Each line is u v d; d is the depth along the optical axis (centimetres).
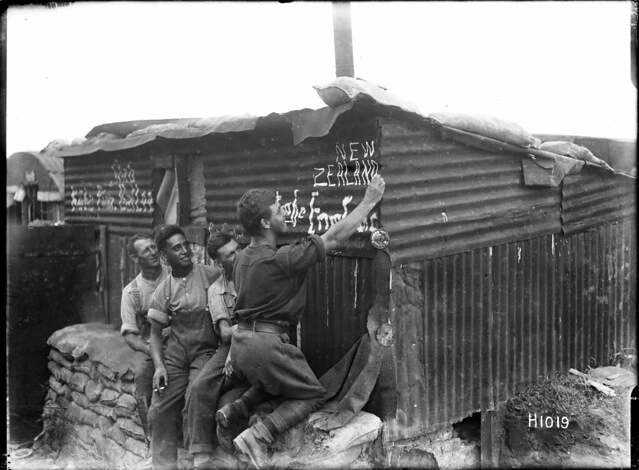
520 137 446
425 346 417
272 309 375
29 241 648
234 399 383
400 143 395
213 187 520
